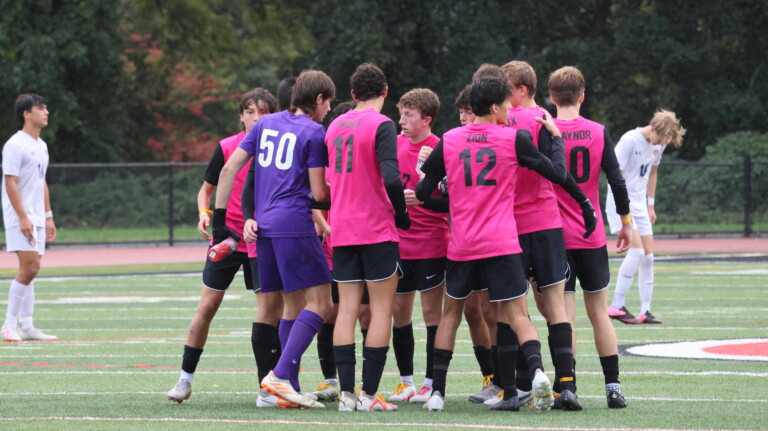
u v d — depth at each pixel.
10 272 85.06
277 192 26.25
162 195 119.62
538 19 156.62
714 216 117.88
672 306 53.66
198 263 93.00
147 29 169.50
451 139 25.45
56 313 53.75
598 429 22.61
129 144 159.50
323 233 29.84
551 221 25.44
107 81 148.88
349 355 25.81
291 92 28.06
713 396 27.48
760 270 77.25
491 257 24.81
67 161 149.62
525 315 25.09
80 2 145.62
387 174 24.92
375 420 24.05
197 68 168.38
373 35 146.25
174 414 25.16
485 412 25.41
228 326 47.62
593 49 151.00
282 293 27.67
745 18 154.50
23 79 137.00
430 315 28.59
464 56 151.00
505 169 24.91
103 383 31.17
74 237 116.56
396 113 150.50
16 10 138.12
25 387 30.33
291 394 25.78
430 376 28.41
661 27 151.88
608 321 26.09
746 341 39.81
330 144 26.06
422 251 28.31
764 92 154.88
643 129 45.53
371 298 25.89
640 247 45.97
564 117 26.91
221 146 29.12
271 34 163.75
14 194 42.72
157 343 41.72
